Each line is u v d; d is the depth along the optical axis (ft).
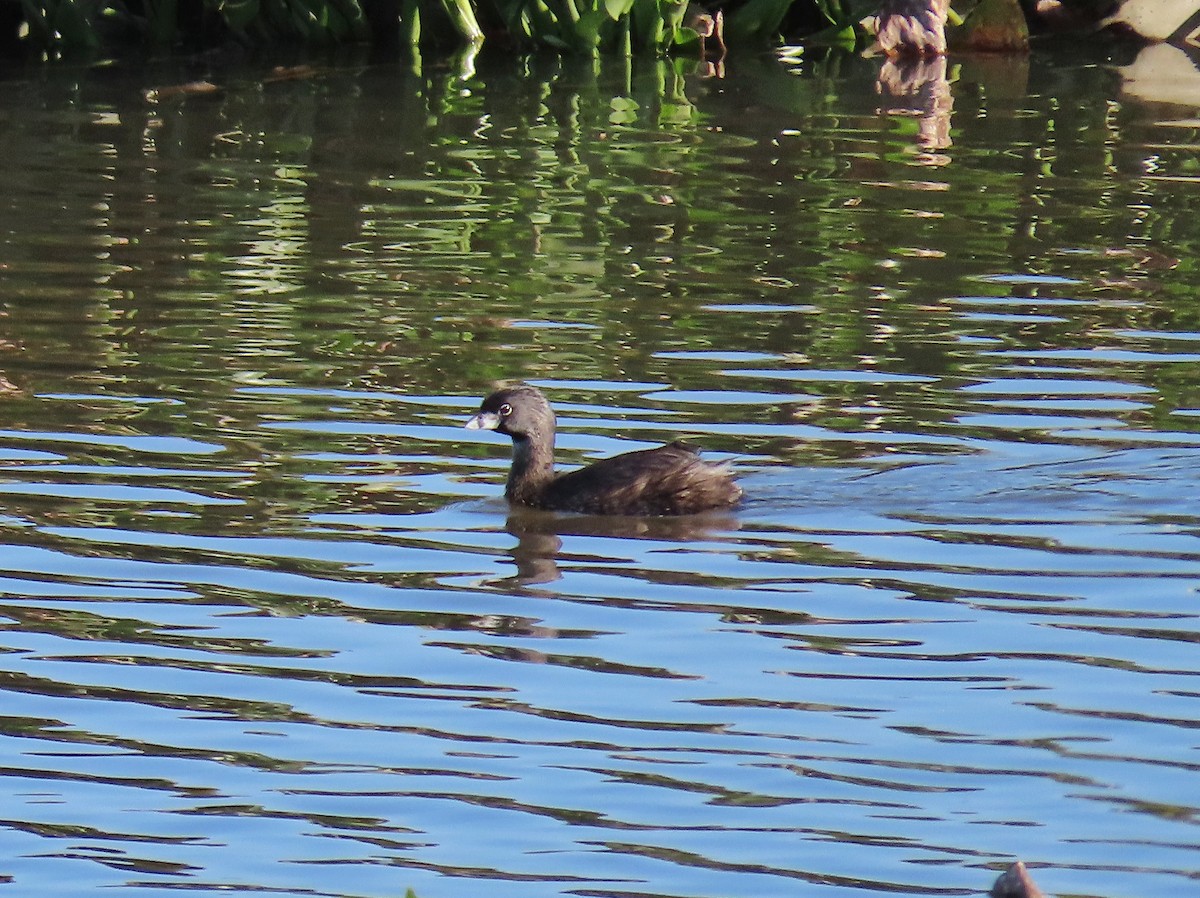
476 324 60.34
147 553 43.91
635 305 62.28
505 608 41.11
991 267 66.54
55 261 66.95
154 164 81.05
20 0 105.81
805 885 29.96
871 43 108.88
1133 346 58.18
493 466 50.08
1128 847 30.96
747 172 79.66
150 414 52.70
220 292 63.62
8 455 49.55
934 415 52.42
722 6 110.83
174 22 108.88
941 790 32.91
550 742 34.88
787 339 58.85
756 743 34.73
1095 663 37.88
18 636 39.58
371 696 36.88
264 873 30.50
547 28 105.50
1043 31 112.47
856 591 41.65
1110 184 77.82
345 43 108.88
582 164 80.94
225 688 37.29
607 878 30.25
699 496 46.68
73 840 31.60
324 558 43.88
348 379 55.67
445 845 31.37
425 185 77.51
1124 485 47.50
